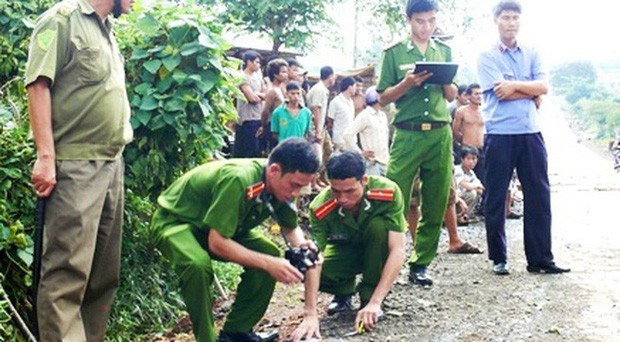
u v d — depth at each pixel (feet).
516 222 27.68
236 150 27.17
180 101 15.92
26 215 13.80
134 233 16.81
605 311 15.34
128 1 12.38
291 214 13.35
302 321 14.26
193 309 12.67
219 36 16.40
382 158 26.48
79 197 11.78
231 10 35.32
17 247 13.14
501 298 16.43
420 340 13.85
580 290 16.89
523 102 18.03
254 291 13.29
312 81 37.09
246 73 27.76
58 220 11.72
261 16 35.35
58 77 11.85
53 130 11.90
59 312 11.70
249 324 13.53
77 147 11.91
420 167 17.40
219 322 16.37
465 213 27.30
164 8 16.37
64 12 11.87
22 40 19.31
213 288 18.19
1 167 13.38
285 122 26.14
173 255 12.66
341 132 29.07
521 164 18.29
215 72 16.43
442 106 17.25
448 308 15.75
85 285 12.06
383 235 14.34
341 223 14.57
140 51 16.15
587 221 27.35
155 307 16.42
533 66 18.48
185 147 16.60
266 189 12.68
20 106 15.29
